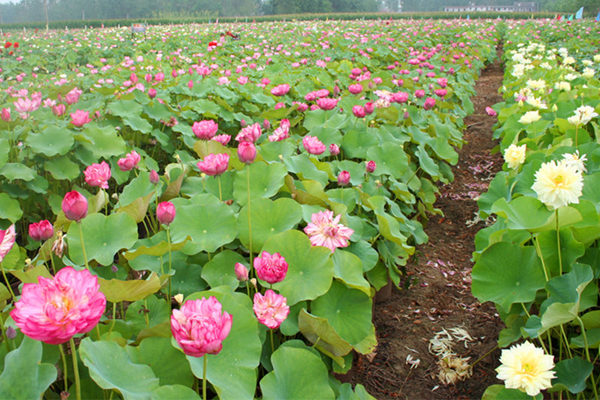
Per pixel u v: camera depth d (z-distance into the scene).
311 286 2.00
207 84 5.29
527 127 4.23
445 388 2.40
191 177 3.07
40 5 88.75
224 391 1.51
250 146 2.08
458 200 4.70
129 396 1.39
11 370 1.33
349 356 2.13
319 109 4.41
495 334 2.74
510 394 1.87
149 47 12.99
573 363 1.82
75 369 1.37
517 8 96.88
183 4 81.38
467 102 7.00
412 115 4.76
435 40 14.55
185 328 1.19
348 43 12.24
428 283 3.32
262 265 1.65
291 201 2.39
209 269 2.22
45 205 3.53
